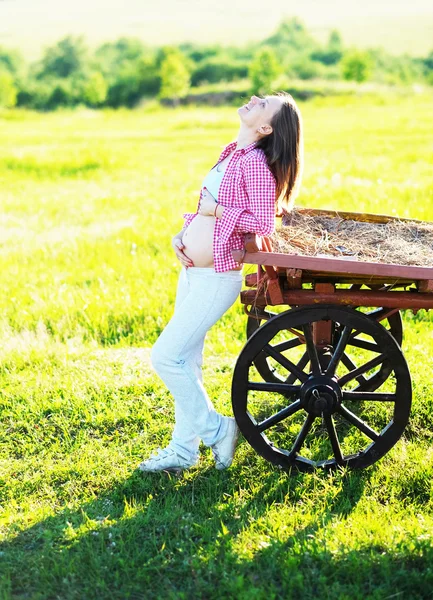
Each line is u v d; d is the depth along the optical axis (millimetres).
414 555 3205
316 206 9805
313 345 3656
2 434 4496
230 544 3332
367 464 3867
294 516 3535
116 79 88938
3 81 79500
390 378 4980
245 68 85000
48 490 3906
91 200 12742
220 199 3473
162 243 8617
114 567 3273
